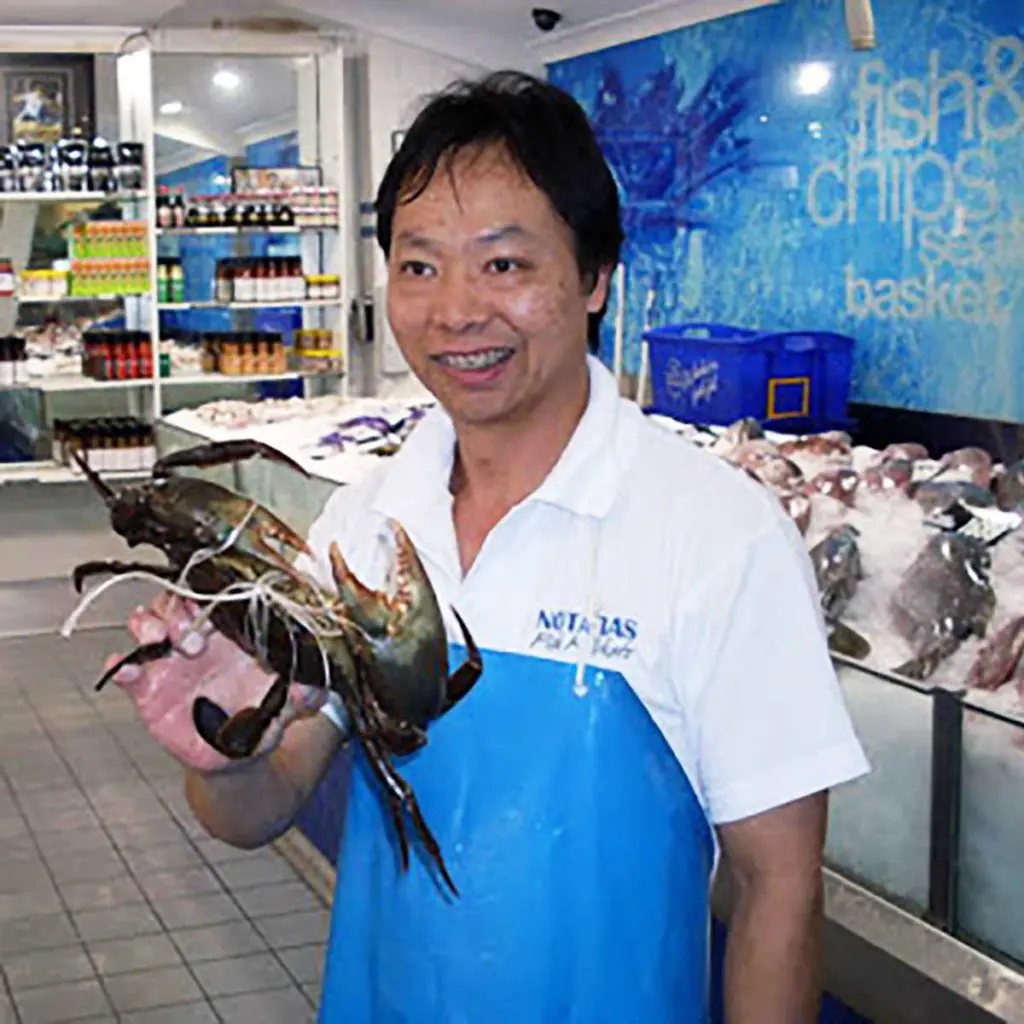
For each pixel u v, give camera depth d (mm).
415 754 1480
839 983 2137
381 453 4703
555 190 1355
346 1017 1591
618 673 1405
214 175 8062
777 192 6289
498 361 1387
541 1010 1441
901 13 5504
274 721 1303
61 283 7672
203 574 1268
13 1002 3264
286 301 8047
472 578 1468
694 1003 1483
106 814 4324
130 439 7488
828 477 2994
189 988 3332
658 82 7078
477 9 7672
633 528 1414
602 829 1418
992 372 5262
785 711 1349
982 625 2359
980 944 1998
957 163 5320
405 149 1396
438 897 1468
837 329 6012
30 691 5570
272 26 7793
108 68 7852
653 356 5660
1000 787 1957
